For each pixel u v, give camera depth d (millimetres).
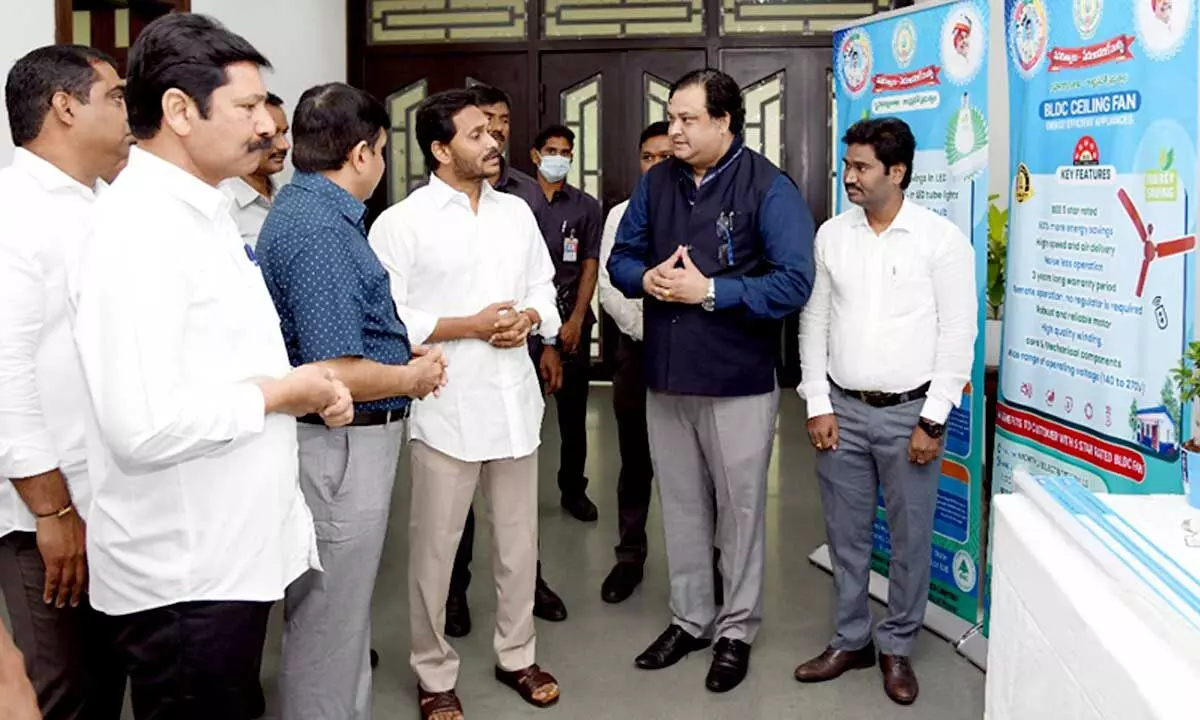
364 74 6480
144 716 1586
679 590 2924
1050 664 1330
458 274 2438
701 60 6398
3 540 1888
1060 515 1494
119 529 1512
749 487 2740
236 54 1470
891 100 3221
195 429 1405
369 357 1972
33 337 1747
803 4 6324
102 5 4012
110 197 1444
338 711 2092
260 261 1882
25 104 1782
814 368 2779
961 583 3107
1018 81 2738
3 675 986
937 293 2598
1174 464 2291
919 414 2633
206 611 1521
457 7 6410
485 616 3256
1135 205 2350
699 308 2646
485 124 2385
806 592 3453
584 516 4219
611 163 6492
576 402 4133
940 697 2699
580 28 6410
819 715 2609
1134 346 2379
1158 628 1136
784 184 2623
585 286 4000
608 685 2781
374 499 2043
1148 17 2283
